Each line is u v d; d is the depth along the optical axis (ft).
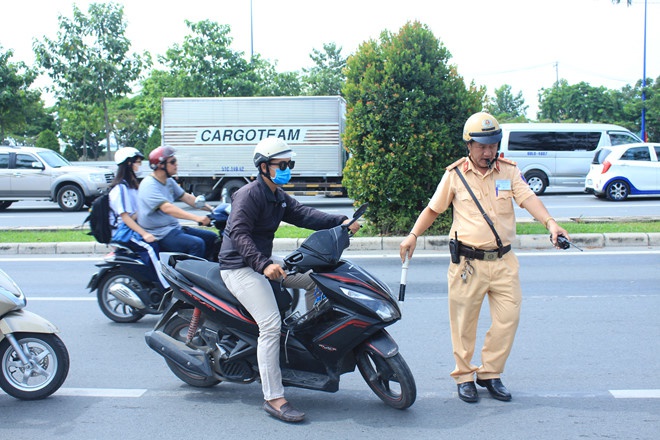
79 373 17.39
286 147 14.20
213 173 69.05
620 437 12.87
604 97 147.33
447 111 37.52
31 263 34.09
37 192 63.77
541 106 159.02
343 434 13.33
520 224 39.68
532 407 14.48
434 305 23.82
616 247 34.88
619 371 16.61
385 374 14.05
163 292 21.67
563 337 19.52
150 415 14.52
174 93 95.96
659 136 137.08
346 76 38.70
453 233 14.60
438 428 13.51
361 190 37.70
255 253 13.52
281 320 14.75
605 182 61.52
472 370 14.97
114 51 92.53
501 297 14.40
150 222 21.36
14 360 15.30
